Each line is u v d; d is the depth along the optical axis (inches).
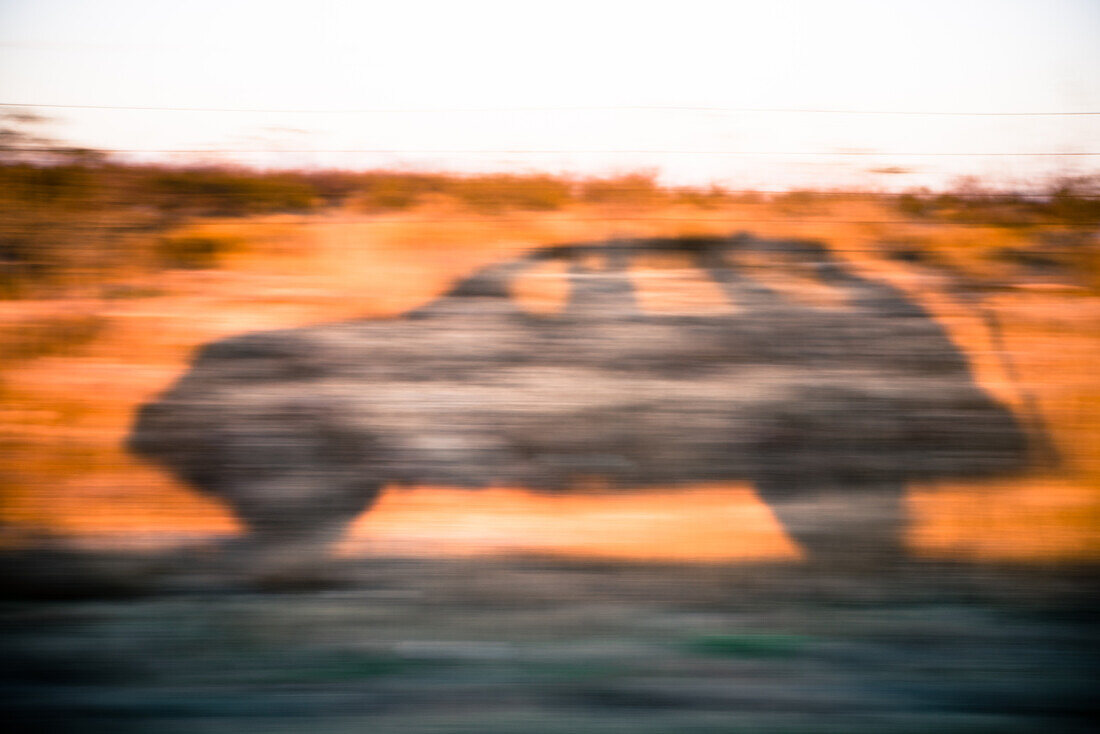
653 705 87.3
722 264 244.8
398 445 154.8
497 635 100.1
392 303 220.7
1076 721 84.5
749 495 141.6
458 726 83.9
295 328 205.0
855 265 245.3
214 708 86.2
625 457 151.4
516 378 178.9
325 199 278.5
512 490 143.9
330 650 96.3
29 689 88.7
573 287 230.2
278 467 147.2
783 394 171.8
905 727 83.7
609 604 107.6
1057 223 264.5
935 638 99.0
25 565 116.0
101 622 102.1
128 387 175.6
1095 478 143.0
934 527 128.7
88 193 251.8
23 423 159.3
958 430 158.6
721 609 106.5
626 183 271.0
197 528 128.9
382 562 119.7
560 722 84.7
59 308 211.5
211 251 244.7
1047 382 178.1
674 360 184.5
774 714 85.5
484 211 268.1
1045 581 112.4
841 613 105.0
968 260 246.8
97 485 140.1
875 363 185.9
